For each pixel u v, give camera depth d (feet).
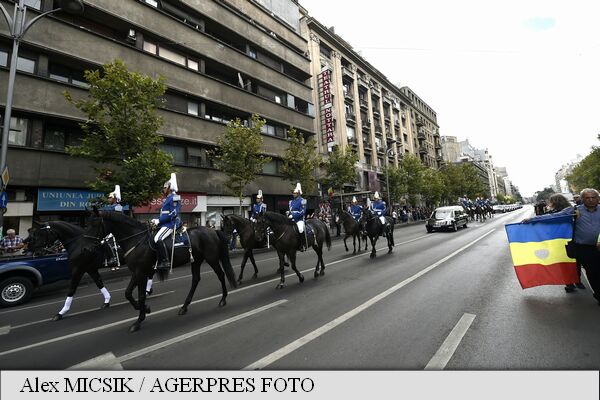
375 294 19.43
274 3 88.22
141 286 16.70
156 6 57.31
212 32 70.23
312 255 40.40
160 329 15.58
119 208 26.04
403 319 14.84
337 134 106.63
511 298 17.47
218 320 16.34
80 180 43.21
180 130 56.34
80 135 45.39
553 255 18.76
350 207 43.19
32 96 39.75
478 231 61.52
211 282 27.02
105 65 37.99
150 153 39.42
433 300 17.65
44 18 41.88
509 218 105.09
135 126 38.60
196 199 57.98
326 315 16.01
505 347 11.55
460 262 28.89
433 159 205.36
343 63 121.29
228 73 71.26
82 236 20.35
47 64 42.24
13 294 23.31
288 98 84.38
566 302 16.35
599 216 15.48
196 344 13.29
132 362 11.98
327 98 95.40
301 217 26.58
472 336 12.60
